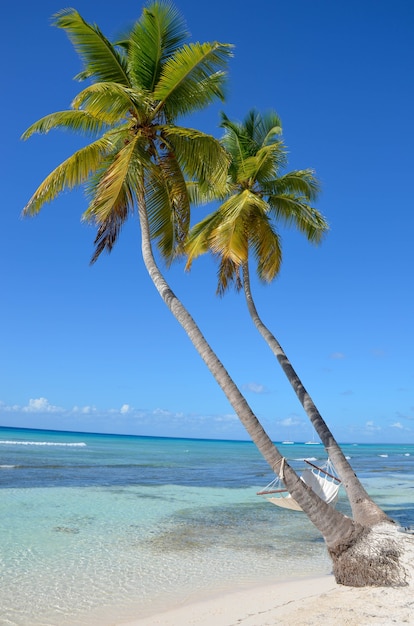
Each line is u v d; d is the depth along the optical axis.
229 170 14.76
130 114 11.09
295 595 8.39
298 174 14.42
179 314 9.63
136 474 30.58
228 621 7.19
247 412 8.95
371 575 7.72
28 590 8.76
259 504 20.11
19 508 16.58
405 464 55.72
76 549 11.77
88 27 10.27
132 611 7.91
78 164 10.48
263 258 14.14
